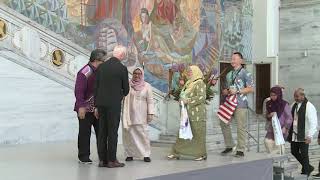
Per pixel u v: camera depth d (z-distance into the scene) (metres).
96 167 8.22
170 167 8.29
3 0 13.31
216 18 20.84
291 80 22.78
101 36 16.22
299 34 22.61
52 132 13.60
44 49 13.61
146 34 17.78
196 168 8.23
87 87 8.59
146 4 17.80
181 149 9.38
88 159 8.71
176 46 18.94
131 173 7.57
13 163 8.74
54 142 13.31
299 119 12.09
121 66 8.11
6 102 12.63
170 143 14.85
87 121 8.66
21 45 13.07
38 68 13.38
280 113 11.21
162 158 9.63
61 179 7.00
